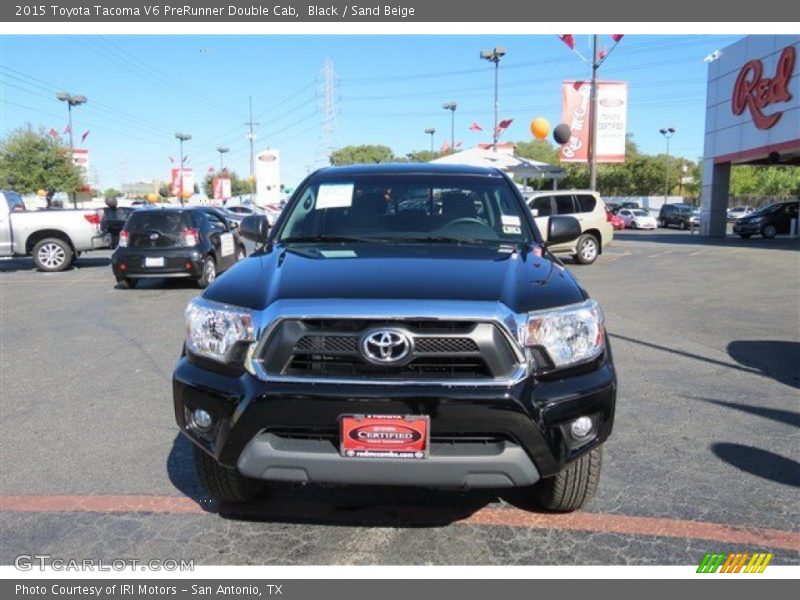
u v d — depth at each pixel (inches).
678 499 145.6
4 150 1530.5
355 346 111.0
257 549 127.0
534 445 110.3
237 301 120.5
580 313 118.6
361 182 175.2
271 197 2086.6
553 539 129.8
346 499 146.9
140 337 317.1
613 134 1027.3
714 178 1179.3
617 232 1508.4
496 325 110.6
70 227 621.3
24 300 440.1
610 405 118.5
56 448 176.6
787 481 154.2
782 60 909.2
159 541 129.7
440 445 111.3
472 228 162.1
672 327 333.4
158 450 175.0
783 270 579.5
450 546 127.9
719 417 197.2
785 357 269.4
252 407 111.1
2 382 239.9
